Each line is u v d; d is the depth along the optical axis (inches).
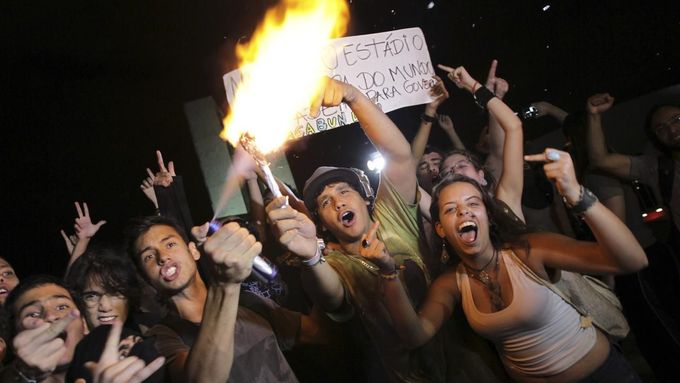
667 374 155.3
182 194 151.9
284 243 105.3
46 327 83.8
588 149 180.5
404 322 114.2
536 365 116.6
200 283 115.6
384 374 125.1
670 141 166.2
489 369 125.4
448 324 127.8
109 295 116.8
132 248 113.6
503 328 116.1
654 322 155.9
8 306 101.0
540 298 114.5
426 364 125.4
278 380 109.2
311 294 114.0
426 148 185.2
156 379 96.5
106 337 89.0
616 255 103.3
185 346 104.7
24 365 85.1
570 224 179.9
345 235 132.0
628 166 174.6
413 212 138.9
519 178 138.8
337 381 127.5
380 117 135.2
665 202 167.2
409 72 165.9
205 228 114.5
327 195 133.3
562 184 101.2
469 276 124.0
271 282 140.1
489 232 122.3
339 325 127.9
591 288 121.3
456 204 122.2
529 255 116.9
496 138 174.9
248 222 144.2
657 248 164.9
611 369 116.5
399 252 135.7
